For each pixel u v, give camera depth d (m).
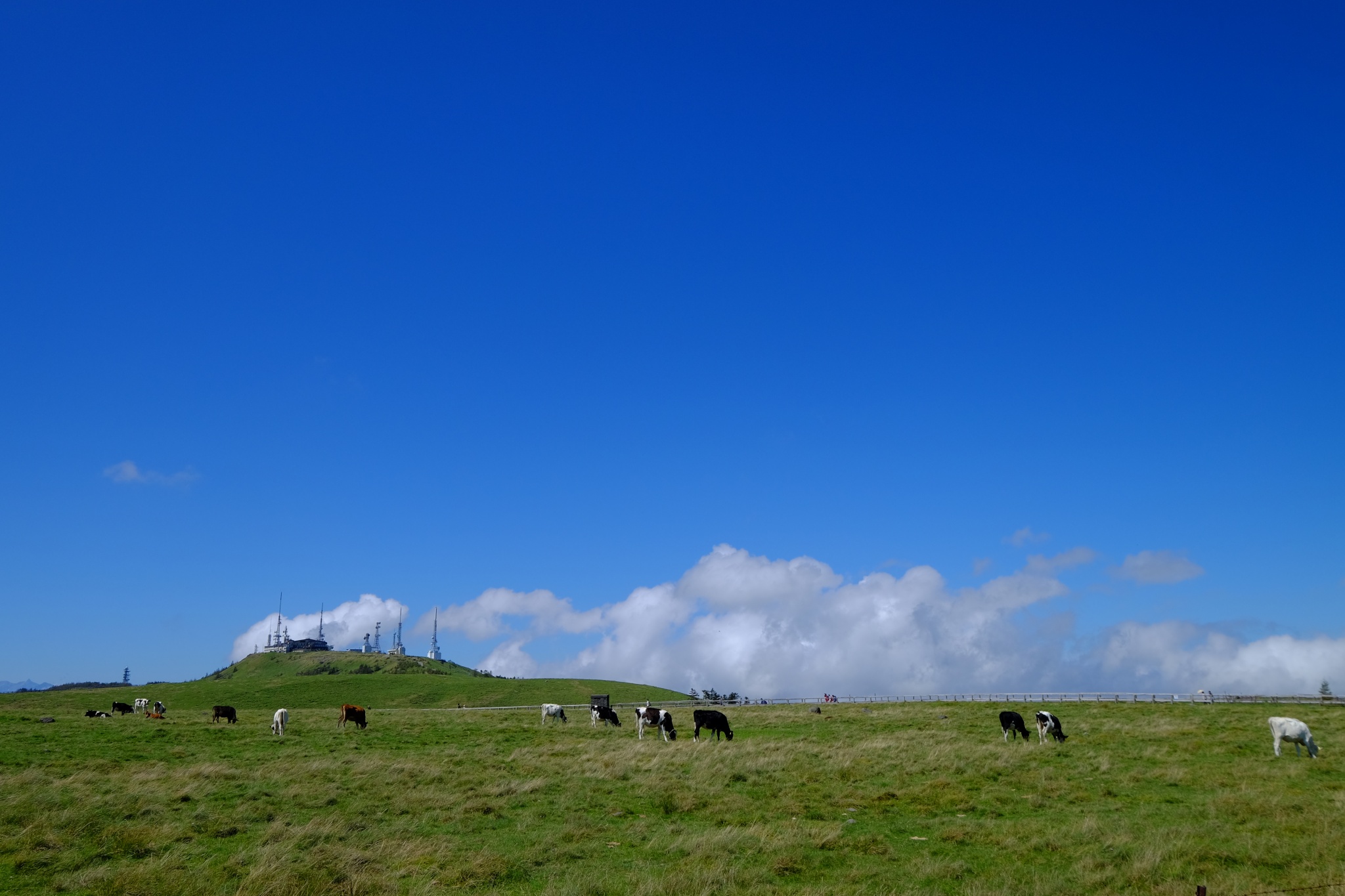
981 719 52.78
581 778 30.11
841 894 16.58
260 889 16.41
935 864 18.62
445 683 138.00
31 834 20.33
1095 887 17.05
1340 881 16.59
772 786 28.38
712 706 87.38
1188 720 48.50
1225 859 18.62
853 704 74.50
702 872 17.92
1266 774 29.50
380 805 25.08
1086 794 26.41
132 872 17.25
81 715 65.88
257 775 29.77
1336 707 57.62
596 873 18.31
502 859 18.97
